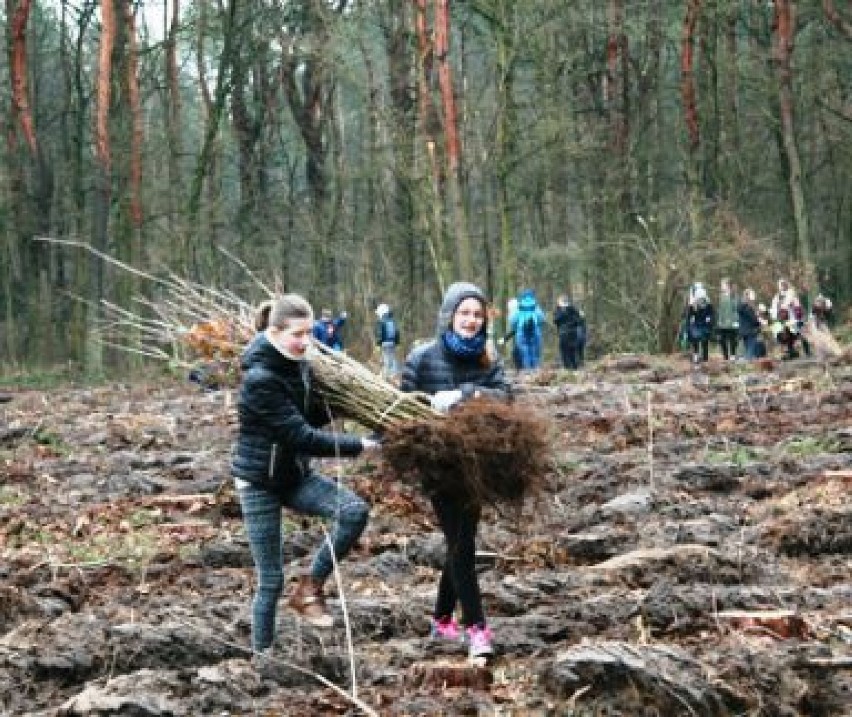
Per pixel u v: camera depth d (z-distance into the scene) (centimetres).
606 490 1155
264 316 725
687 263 3225
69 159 4397
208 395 2147
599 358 3262
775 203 4881
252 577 905
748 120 4753
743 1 4128
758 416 1534
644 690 619
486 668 668
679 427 1468
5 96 4194
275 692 654
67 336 4556
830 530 948
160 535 1044
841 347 2708
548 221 4991
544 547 942
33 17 4709
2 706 670
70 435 1639
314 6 3597
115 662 703
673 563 852
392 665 699
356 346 2656
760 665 651
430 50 3219
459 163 2953
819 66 4250
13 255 4500
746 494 1119
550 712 620
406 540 981
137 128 3322
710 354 3178
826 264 4622
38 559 965
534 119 3481
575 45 4088
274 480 677
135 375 3042
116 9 3612
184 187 4088
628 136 4159
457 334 698
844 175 4891
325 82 4388
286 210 4366
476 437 666
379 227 4456
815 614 770
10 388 3030
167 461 1396
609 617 757
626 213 3956
